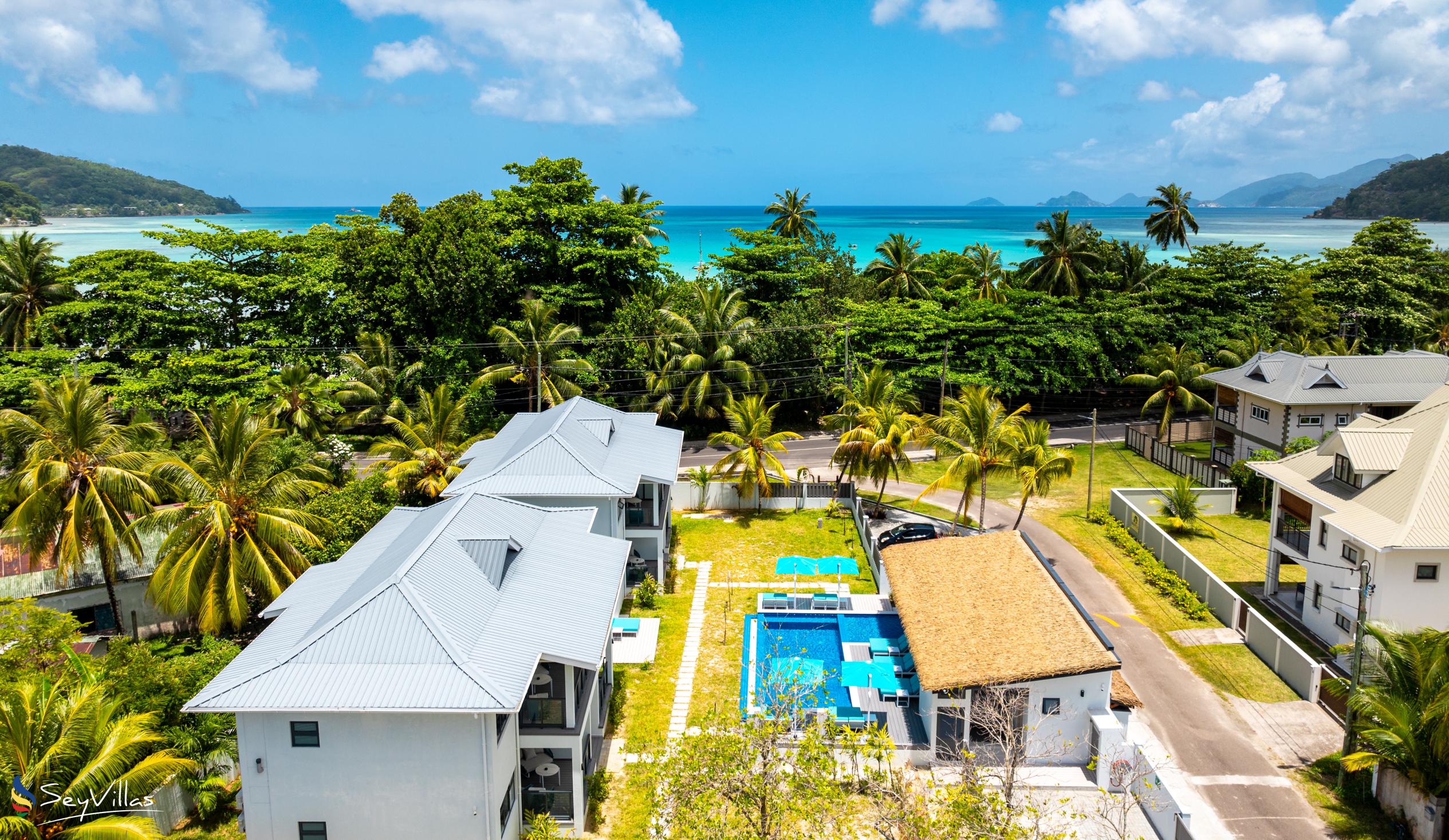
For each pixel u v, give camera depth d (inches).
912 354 2632.9
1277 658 1272.1
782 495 2053.4
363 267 2694.4
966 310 2765.7
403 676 851.4
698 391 2488.9
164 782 932.0
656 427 1916.8
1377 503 1279.5
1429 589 1213.7
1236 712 1172.5
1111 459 2397.9
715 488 2044.8
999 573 1241.4
